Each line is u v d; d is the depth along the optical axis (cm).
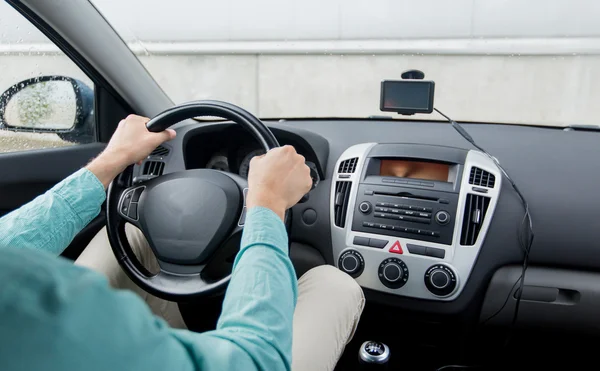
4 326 20
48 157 131
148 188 91
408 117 150
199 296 83
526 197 114
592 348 121
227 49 602
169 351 29
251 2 741
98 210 76
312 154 123
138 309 28
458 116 172
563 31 623
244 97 595
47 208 69
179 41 749
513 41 594
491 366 136
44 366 21
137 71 146
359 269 117
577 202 113
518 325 119
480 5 679
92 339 23
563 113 585
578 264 113
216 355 33
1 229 66
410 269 114
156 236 88
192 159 130
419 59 586
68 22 123
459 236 111
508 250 113
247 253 48
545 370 133
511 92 593
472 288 113
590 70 583
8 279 21
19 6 115
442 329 126
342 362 140
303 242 127
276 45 597
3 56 132
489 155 119
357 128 137
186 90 595
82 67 135
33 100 140
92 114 152
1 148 132
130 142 81
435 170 119
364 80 582
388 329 135
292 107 582
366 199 118
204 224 87
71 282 24
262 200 54
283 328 42
